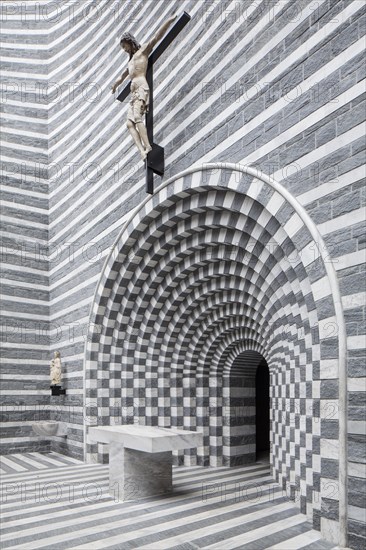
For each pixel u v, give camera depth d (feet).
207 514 23.75
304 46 22.39
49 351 47.34
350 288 19.47
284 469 28.53
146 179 31.50
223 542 19.88
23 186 48.32
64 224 46.14
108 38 41.50
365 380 18.66
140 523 22.50
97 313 39.37
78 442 40.93
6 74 49.16
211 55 28.53
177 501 26.18
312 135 21.63
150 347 38.42
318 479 21.13
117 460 27.30
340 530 18.90
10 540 20.51
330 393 19.81
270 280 27.22
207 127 28.25
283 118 23.18
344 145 20.22
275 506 25.00
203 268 33.32
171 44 32.40
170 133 31.65
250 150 25.00
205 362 37.55
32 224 48.37
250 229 26.76
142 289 37.52
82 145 44.09
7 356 45.37
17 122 48.83
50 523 22.67
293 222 22.08
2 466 37.83
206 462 36.91
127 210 36.52
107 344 39.42
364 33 19.71
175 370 38.04
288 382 27.73
